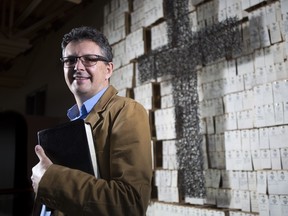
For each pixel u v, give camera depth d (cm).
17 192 175
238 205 187
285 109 163
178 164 232
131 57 289
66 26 547
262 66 180
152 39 271
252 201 179
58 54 561
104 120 73
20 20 493
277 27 173
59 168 65
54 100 555
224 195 197
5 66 679
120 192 60
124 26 303
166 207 229
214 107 210
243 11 195
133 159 65
